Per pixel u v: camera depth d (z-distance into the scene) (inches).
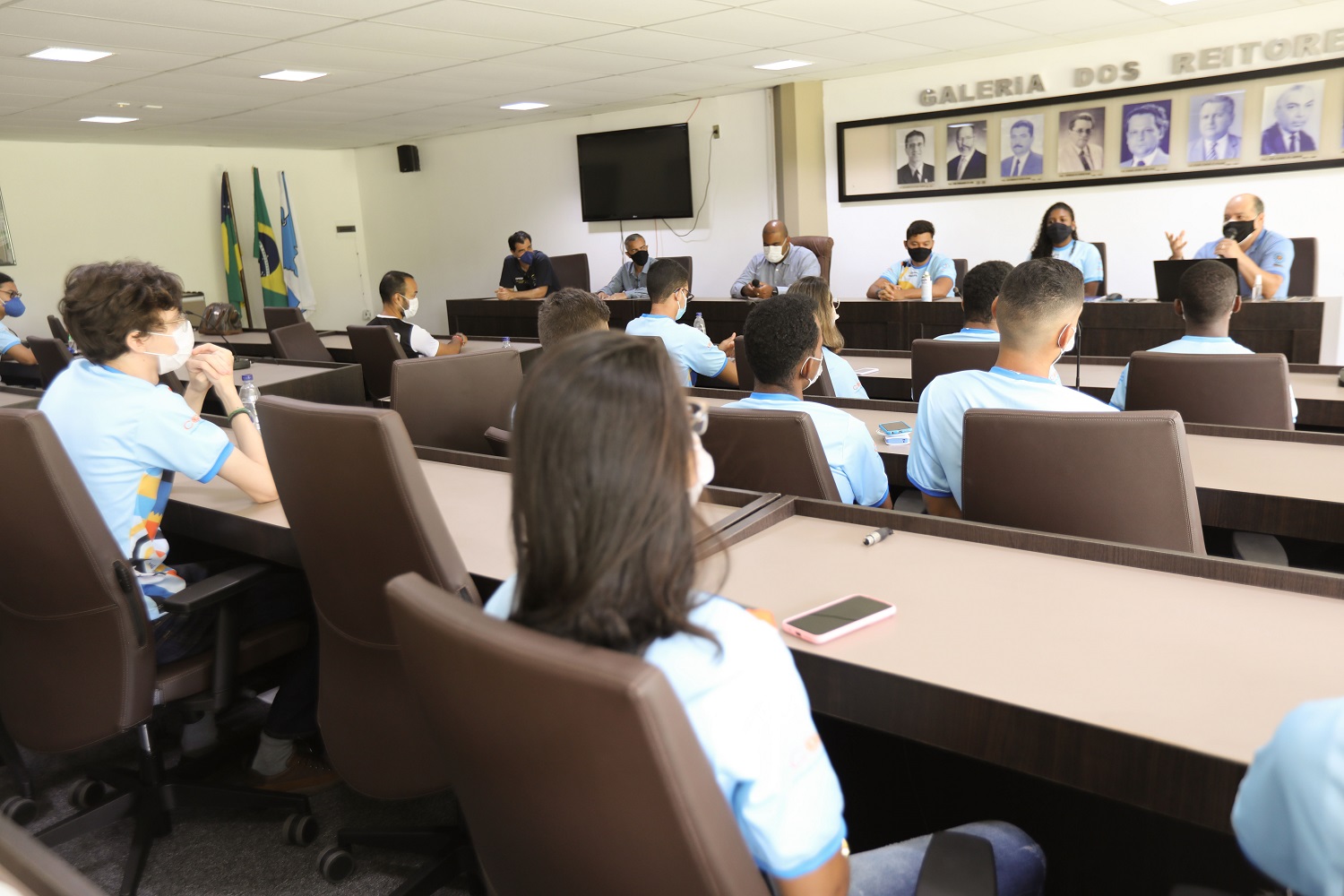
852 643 46.0
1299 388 119.6
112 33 181.5
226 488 84.4
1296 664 42.1
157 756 74.0
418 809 80.0
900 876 39.5
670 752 25.2
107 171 358.3
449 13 181.5
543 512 28.4
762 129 318.3
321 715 62.9
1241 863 53.2
